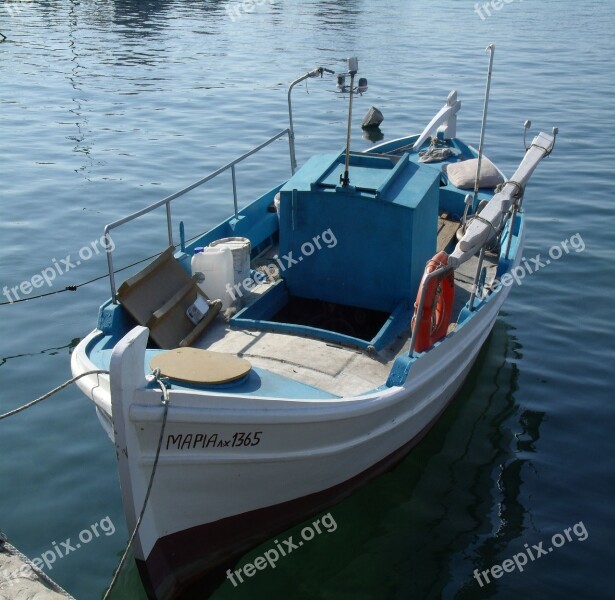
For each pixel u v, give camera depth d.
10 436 7.43
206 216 13.52
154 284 6.68
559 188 14.87
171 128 19.61
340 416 5.57
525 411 8.05
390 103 22.69
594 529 6.43
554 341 9.44
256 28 37.59
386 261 7.02
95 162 16.69
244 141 18.47
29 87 24.27
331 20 40.91
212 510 5.50
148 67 27.59
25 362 8.73
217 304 7.02
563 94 23.31
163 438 4.91
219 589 5.86
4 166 16.33
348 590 5.84
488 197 9.64
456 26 39.00
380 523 6.51
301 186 7.09
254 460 5.41
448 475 7.10
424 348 6.34
